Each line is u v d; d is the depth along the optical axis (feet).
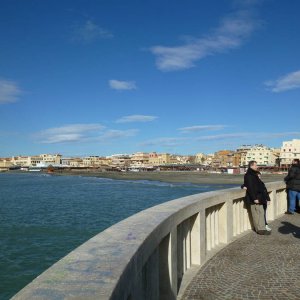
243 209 31.09
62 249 78.84
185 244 19.53
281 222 36.01
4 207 161.58
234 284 17.58
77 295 6.93
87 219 121.90
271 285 17.44
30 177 624.18
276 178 412.16
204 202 21.80
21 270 63.77
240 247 24.99
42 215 132.98
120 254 9.50
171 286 15.17
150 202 184.44
